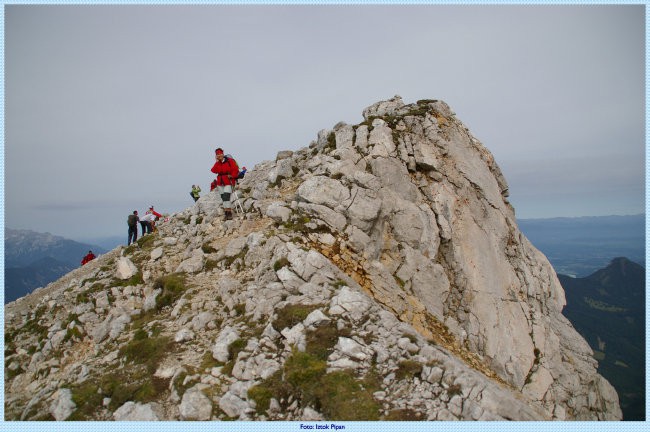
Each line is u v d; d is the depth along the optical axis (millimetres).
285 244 15484
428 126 24297
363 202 18344
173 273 16828
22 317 17078
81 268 23062
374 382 9492
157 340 12422
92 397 10391
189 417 9320
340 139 23672
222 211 22047
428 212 21094
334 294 12820
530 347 20859
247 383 10023
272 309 12734
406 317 16266
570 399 20438
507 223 25391
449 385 9109
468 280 20594
